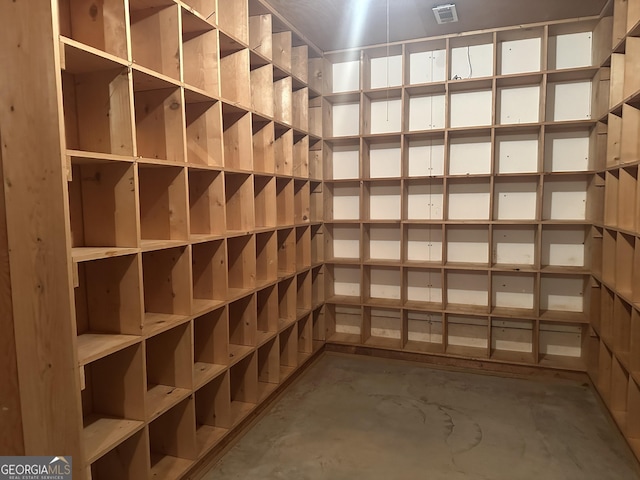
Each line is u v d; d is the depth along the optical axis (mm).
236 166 2709
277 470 2287
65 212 1510
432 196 3842
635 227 2322
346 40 3609
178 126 2062
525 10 3076
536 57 3492
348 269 4176
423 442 2539
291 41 3338
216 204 2400
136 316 1842
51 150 1507
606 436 2588
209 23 2225
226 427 2500
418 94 3820
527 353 3678
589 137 3418
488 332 3572
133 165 1772
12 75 1535
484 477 2207
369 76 3920
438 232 3848
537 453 2416
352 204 4098
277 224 3297
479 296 3795
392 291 4051
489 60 3605
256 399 2812
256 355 2812
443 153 3771
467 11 3084
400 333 3918
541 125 3295
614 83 2799
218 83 2311
